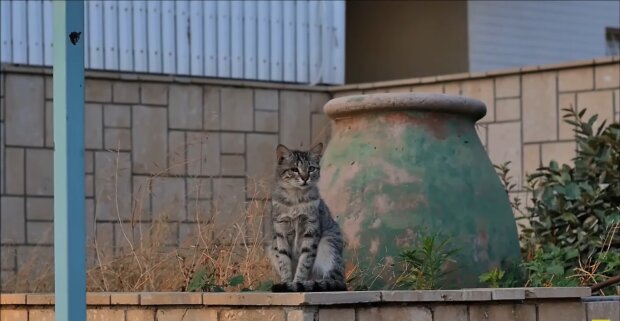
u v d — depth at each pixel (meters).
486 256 7.87
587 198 9.23
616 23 17.45
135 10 12.93
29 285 10.34
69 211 5.30
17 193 11.95
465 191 7.96
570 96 11.90
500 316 6.52
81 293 5.34
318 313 5.95
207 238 8.50
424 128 8.12
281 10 13.74
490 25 16.20
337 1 14.05
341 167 8.14
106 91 12.34
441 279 7.62
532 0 16.53
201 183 12.45
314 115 13.36
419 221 7.77
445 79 12.69
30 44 12.43
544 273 8.00
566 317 6.68
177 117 12.62
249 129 12.96
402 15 16.97
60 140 5.32
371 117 8.23
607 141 9.55
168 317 6.51
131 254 8.98
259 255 8.28
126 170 12.30
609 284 7.64
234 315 6.21
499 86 12.34
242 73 13.50
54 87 5.37
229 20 13.45
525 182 11.63
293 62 13.78
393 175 7.93
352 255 7.78
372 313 6.16
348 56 17.64
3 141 11.93
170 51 13.12
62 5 5.31
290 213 7.48
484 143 12.48
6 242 11.84
